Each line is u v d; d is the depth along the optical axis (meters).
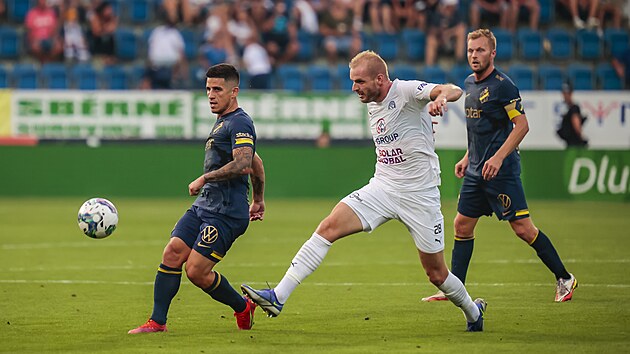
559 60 99.75
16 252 51.16
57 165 87.94
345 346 26.39
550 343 26.70
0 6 101.31
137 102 85.88
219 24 92.06
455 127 84.81
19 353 25.39
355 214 27.88
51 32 95.31
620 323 30.14
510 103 33.66
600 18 101.75
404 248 53.56
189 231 28.30
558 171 84.50
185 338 27.66
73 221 68.12
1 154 87.44
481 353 25.31
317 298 35.88
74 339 27.48
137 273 43.28
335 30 98.31
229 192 27.89
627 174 83.06
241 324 29.14
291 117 86.25
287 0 100.06
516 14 100.19
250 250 52.25
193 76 93.25
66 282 40.25
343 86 94.56
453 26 97.44
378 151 28.27
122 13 101.81
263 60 91.56
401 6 99.69
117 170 88.19
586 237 57.22
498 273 42.59
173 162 88.19
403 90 27.45
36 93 86.00
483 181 34.56
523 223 34.44
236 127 27.78
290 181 87.25
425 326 29.80
